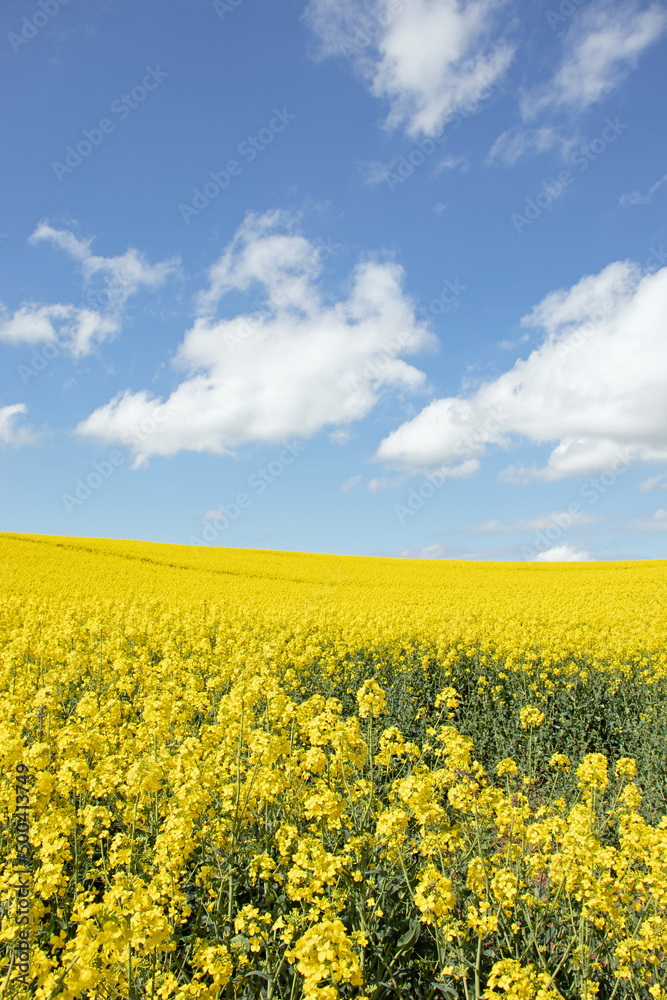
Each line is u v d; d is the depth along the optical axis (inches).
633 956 149.0
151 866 174.6
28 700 293.4
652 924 154.3
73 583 1087.0
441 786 193.8
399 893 173.2
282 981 149.4
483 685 443.8
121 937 121.5
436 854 182.5
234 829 182.7
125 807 209.0
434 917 149.1
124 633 569.0
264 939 143.9
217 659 500.7
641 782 309.7
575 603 959.6
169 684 339.6
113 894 129.6
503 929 160.2
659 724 370.0
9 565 1247.5
